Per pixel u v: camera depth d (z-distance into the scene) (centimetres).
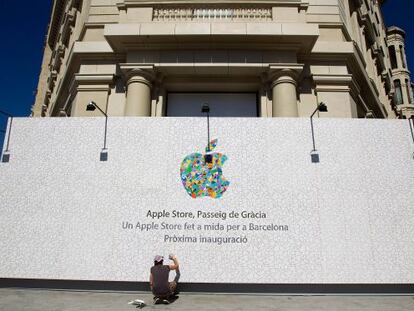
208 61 1156
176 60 1163
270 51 1166
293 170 699
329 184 693
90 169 711
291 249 664
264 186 691
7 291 661
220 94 1249
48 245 683
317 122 724
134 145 719
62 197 702
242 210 681
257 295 648
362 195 688
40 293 650
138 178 702
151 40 1149
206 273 656
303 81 1223
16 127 738
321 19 1325
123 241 676
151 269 605
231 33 1116
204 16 1227
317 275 653
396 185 693
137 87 1143
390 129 721
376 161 705
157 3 1217
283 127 721
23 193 707
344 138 716
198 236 672
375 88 1803
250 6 1222
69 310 543
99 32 1345
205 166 703
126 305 572
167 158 710
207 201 687
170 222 679
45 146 728
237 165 702
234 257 662
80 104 1213
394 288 655
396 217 679
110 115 1201
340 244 666
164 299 596
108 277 662
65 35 2064
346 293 651
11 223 694
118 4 1238
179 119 728
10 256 681
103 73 1232
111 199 695
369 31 1955
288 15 1198
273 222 675
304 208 681
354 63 1273
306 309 558
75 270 669
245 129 720
